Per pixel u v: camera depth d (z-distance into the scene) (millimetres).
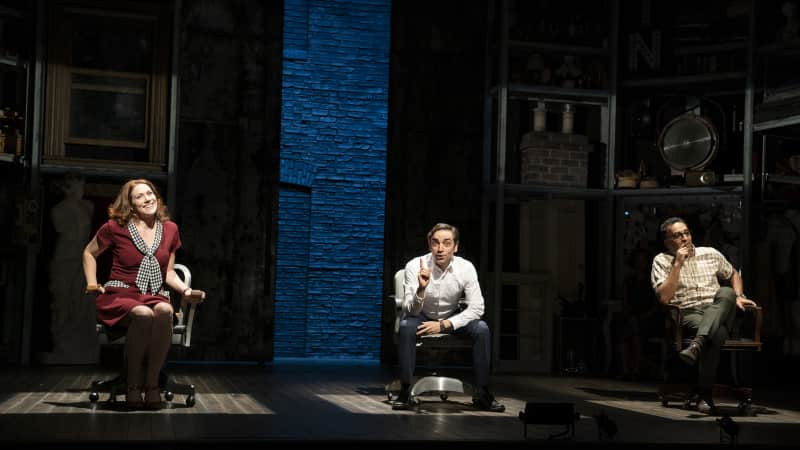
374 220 9797
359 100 9758
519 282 8977
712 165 8914
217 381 7047
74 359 8328
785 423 5359
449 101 9531
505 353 8961
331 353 9703
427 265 5855
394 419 4926
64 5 8516
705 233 8891
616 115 9234
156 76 8656
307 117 9633
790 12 8359
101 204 8727
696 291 6285
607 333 8859
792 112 8062
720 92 9023
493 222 9445
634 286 8633
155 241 5441
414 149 9461
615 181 9109
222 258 8977
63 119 8484
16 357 8344
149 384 5117
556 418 4262
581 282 9266
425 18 9531
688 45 9070
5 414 4754
